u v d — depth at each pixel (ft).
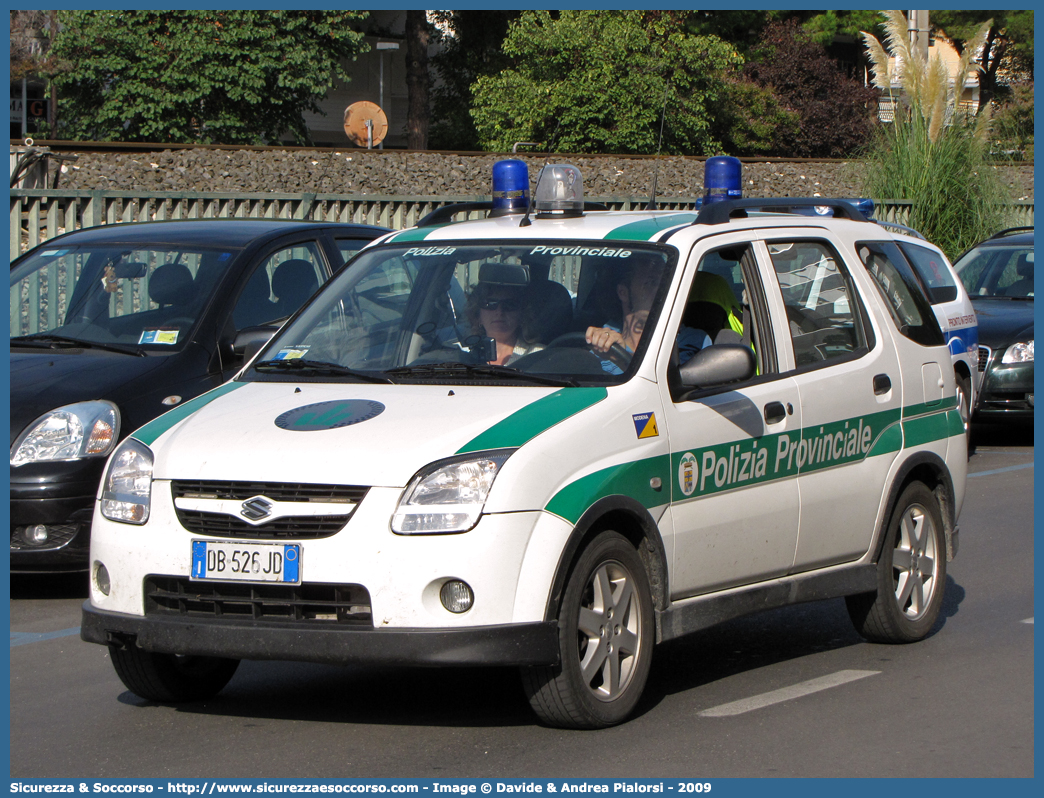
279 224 57.41
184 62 193.77
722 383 34.14
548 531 29.96
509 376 33.88
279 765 30.09
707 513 34.58
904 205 141.69
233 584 30.35
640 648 32.58
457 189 144.66
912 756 30.66
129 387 47.50
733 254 38.27
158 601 31.58
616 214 40.70
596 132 192.34
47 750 31.45
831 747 31.22
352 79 267.18
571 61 194.59
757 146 219.82
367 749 31.09
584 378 33.65
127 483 32.48
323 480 29.96
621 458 32.01
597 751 30.71
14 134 254.68
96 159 126.11
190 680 35.17
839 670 38.45
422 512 29.48
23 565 45.42
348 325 38.01
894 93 151.12
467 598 29.25
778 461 36.78
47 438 45.68
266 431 32.01
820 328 39.91
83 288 54.08
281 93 203.21
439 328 36.42
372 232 60.44
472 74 260.01
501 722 33.06
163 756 30.89
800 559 37.81
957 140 143.33
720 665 39.24
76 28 193.16
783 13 259.80
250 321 52.34
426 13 245.24
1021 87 234.38
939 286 80.94
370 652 29.19
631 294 35.42
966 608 46.52
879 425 40.63
